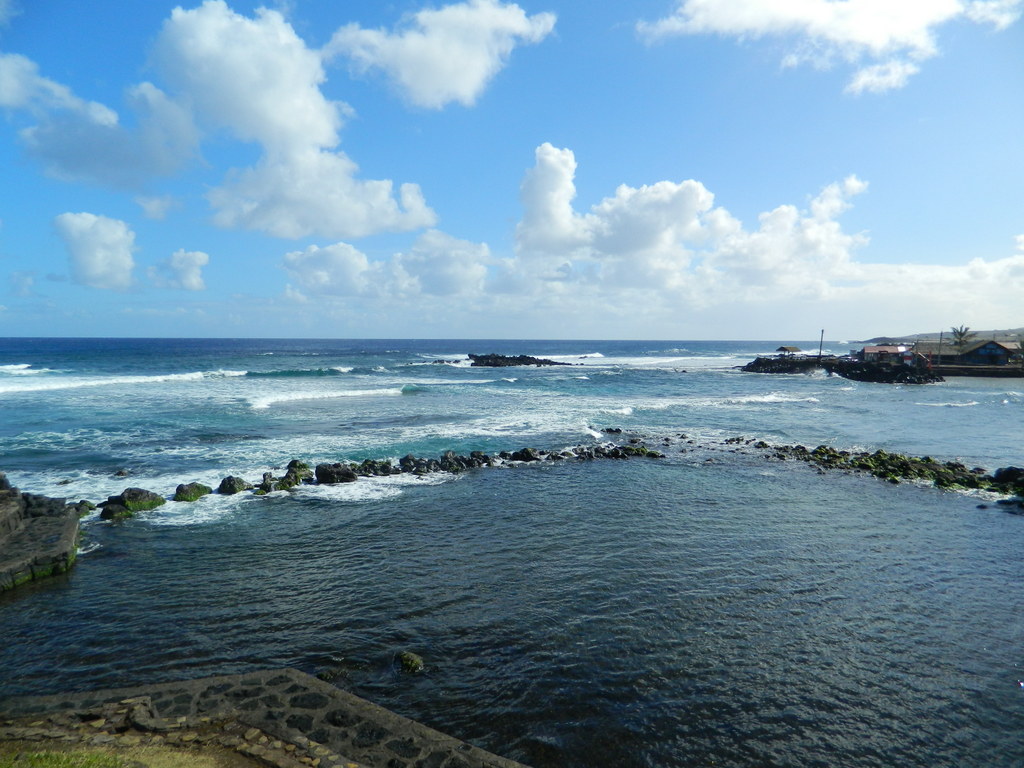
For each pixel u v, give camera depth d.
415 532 13.70
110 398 34.03
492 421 30.91
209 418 28.52
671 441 26.88
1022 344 84.31
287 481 17.36
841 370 73.06
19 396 34.28
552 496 17.08
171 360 75.75
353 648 8.52
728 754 6.57
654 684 7.80
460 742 6.35
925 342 97.50
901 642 9.02
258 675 7.54
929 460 23.02
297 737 6.20
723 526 14.49
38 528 12.20
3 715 6.50
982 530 14.59
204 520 14.32
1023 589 11.05
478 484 18.36
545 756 6.46
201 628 9.02
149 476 18.09
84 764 5.26
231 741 6.09
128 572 11.13
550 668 8.11
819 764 6.45
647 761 6.43
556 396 43.84
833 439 28.86
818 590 10.80
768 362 78.88
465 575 11.20
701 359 119.31
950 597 10.63
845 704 7.49
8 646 8.40
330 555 12.16
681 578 11.21
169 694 7.04
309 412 31.94
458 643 8.72
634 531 13.97
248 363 73.00
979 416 37.44
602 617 9.59
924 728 7.06
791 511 15.95
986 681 8.04
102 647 8.41
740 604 10.16
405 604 9.94
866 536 13.94
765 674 8.09
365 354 114.81
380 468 19.59
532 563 11.86
